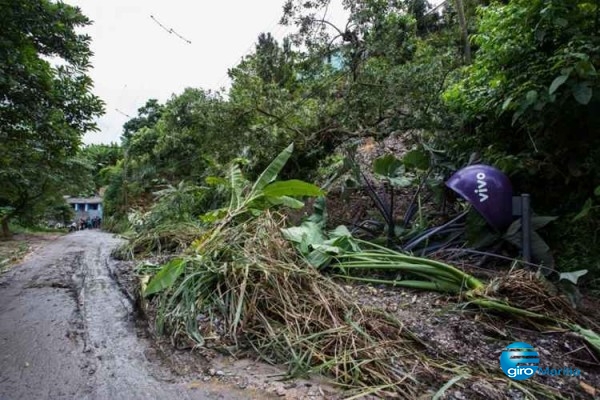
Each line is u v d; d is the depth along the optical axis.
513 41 3.37
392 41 5.48
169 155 11.58
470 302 2.56
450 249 3.71
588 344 2.14
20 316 3.06
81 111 4.64
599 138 3.27
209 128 7.09
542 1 3.06
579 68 2.69
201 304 2.67
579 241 3.25
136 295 3.42
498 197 3.40
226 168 7.76
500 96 3.61
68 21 4.23
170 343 2.40
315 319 2.35
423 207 5.10
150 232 6.58
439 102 5.05
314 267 3.24
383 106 5.42
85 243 9.46
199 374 1.99
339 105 6.12
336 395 1.72
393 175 4.48
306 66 6.55
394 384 1.77
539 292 2.51
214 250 3.14
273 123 6.93
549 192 3.76
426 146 4.80
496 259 3.47
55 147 4.94
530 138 3.63
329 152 7.42
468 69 4.36
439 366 1.93
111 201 20.45
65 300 3.57
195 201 7.96
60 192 14.57
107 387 1.87
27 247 8.24
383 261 3.33
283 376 1.91
